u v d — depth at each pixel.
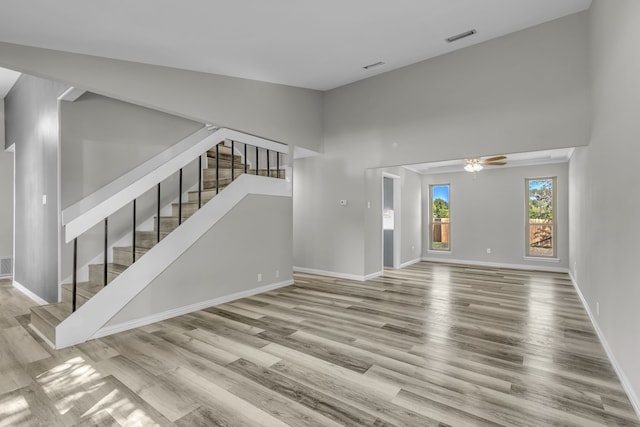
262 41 3.43
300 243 6.59
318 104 6.03
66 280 3.91
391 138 5.24
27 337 3.13
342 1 2.86
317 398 2.11
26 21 2.45
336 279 5.88
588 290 3.91
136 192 3.41
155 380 2.33
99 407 2.02
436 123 4.75
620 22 2.34
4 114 5.97
